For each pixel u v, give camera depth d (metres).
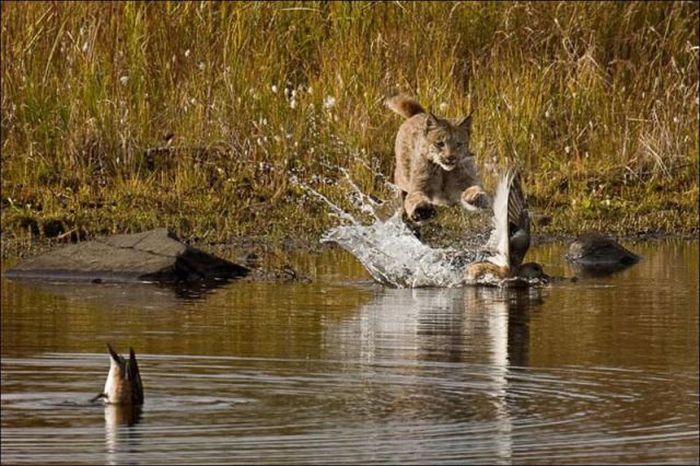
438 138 28.81
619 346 20.17
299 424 15.45
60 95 35.16
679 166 36.69
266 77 37.12
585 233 30.88
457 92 38.09
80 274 26.73
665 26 40.94
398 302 24.28
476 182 29.45
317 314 22.83
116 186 33.44
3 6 36.31
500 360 19.09
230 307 23.44
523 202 27.20
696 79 39.66
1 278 26.75
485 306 23.89
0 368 18.23
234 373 18.03
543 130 37.44
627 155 36.97
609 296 24.97
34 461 14.04
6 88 35.16
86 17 36.75
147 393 16.89
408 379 17.81
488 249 27.41
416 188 29.19
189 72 36.91
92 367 18.31
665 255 30.34
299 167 35.03
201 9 38.00
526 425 15.55
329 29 39.81
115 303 23.69
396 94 30.80
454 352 19.64
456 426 15.50
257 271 27.73
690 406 16.50
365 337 20.72
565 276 27.52
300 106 36.22
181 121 35.81
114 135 34.62
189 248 27.11
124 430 15.17
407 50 38.62
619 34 40.56
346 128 35.94
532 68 38.56
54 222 31.17
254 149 35.25
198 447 14.52
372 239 28.28
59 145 34.44
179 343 20.02
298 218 32.53
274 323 21.88
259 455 14.25
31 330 20.98
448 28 39.38
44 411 15.99
